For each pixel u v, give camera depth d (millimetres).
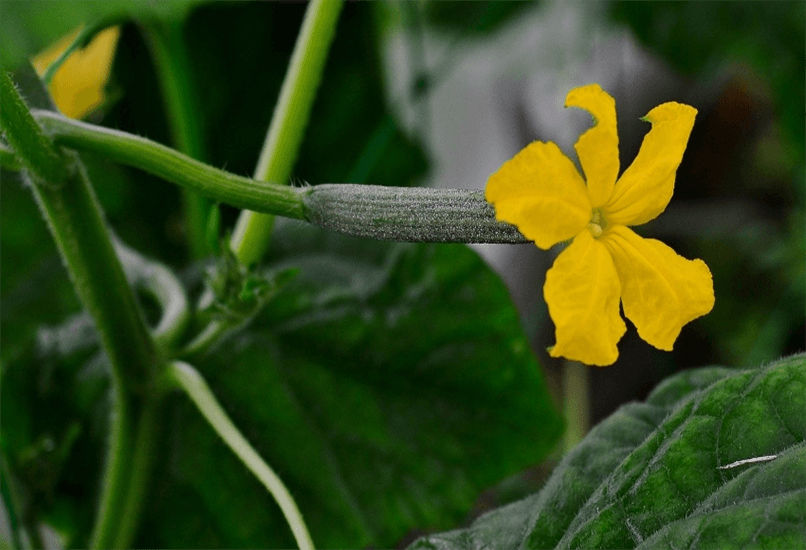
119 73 811
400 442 704
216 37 846
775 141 1224
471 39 1159
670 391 618
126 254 698
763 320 1108
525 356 706
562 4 1151
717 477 563
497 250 1306
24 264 761
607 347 550
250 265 657
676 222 1191
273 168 663
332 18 661
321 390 709
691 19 1080
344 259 733
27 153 589
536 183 544
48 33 516
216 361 709
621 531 565
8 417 712
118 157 583
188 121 735
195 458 698
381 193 572
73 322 741
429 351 709
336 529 697
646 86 1282
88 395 716
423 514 699
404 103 864
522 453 706
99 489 708
